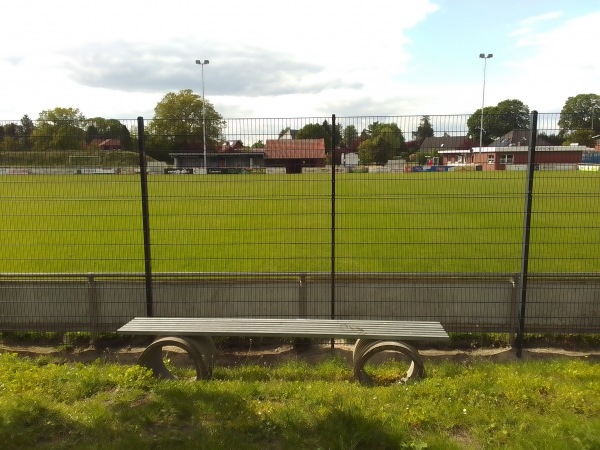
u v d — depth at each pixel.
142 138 7.07
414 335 5.80
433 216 17.17
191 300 7.63
